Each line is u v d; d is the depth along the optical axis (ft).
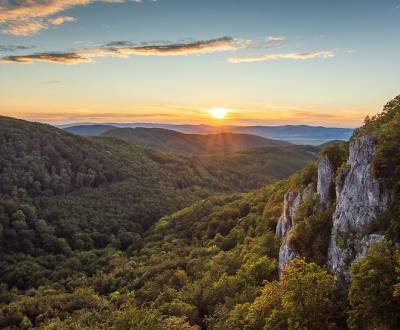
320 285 128.88
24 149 650.02
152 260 364.99
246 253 255.70
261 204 359.46
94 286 349.20
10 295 349.61
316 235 173.27
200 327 200.03
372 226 139.44
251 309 158.92
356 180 153.79
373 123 172.86
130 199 627.46
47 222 514.27
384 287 107.65
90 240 492.95
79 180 649.20
